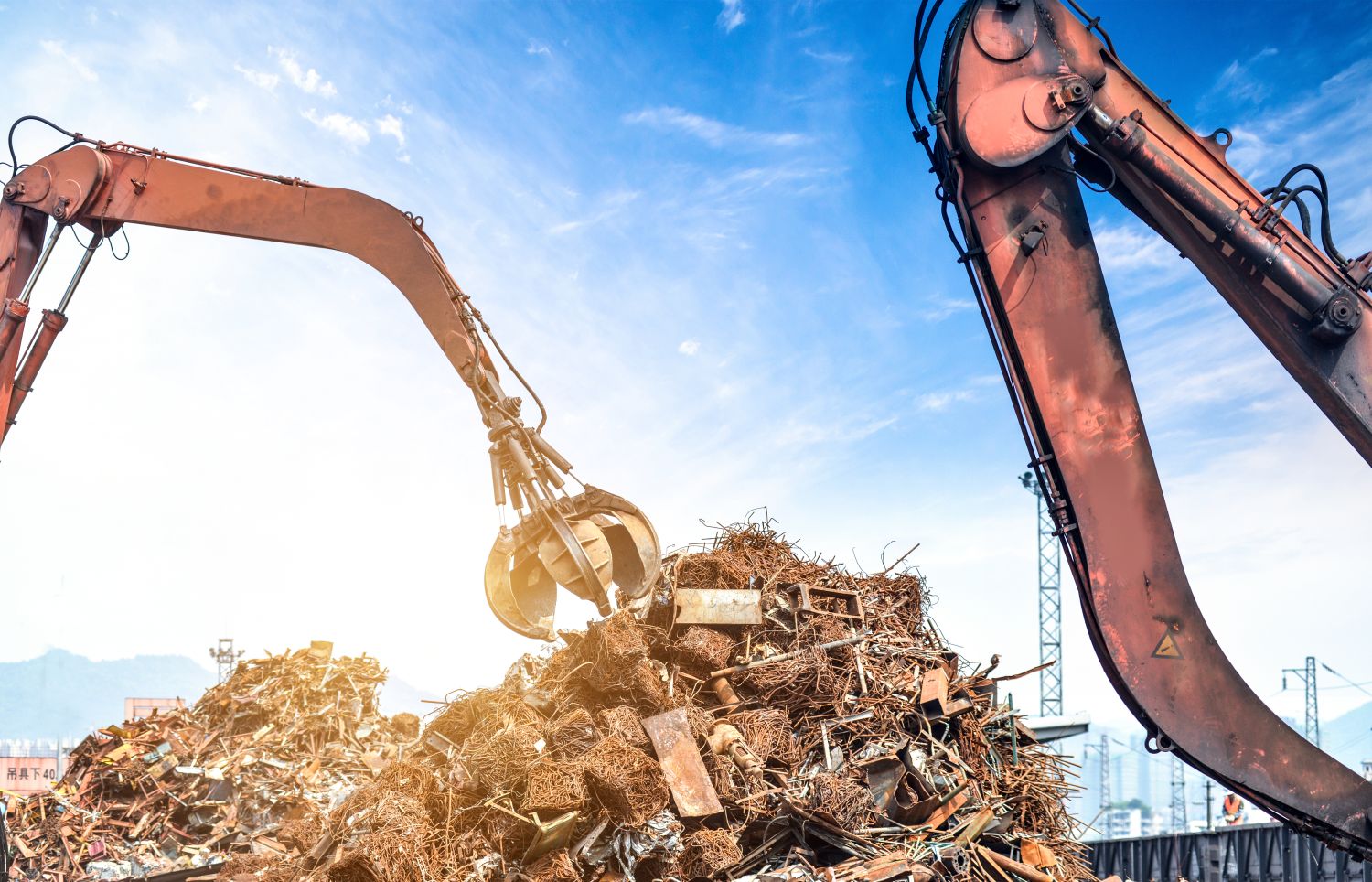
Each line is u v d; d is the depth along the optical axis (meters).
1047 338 14.46
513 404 14.95
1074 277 14.48
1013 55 14.40
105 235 16.70
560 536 14.16
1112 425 14.37
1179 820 86.44
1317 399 13.92
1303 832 14.32
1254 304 13.97
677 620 15.83
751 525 17.98
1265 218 13.78
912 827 14.70
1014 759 16.67
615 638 14.47
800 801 14.02
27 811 21.92
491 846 13.06
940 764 15.30
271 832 21.25
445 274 15.66
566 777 13.10
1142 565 14.23
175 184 16.34
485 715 14.68
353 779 22.89
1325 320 13.42
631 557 14.89
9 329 16.11
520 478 14.62
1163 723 14.08
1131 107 14.30
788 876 13.35
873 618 17.38
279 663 25.95
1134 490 14.30
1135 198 14.77
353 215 16.02
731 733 14.58
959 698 16.77
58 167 16.50
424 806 13.60
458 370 15.30
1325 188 13.66
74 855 20.70
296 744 23.83
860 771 14.83
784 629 16.41
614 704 14.90
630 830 13.23
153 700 50.78
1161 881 34.84
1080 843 16.75
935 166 15.05
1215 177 14.04
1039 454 14.52
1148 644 14.18
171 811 22.14
